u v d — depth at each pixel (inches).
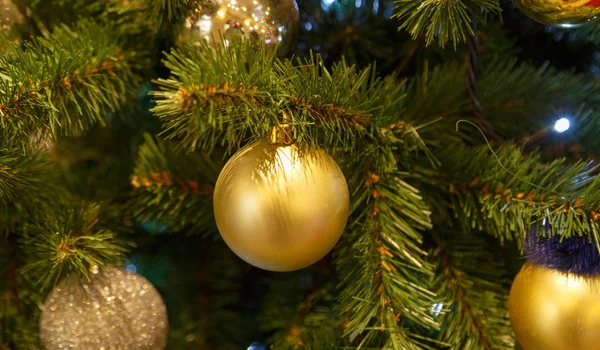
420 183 24.7
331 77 22.0
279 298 26.3
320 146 22.3
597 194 21.0
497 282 24.9
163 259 27.7
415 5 21.9
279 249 20.8
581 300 21.3
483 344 23.3
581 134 26.4
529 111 27.0
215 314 26.4
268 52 23.3
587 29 26.1
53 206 25.0
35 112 21.8
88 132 28.7
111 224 26.1
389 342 21.9
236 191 20.7
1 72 22.2
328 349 23.6
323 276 26.6
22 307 24.4
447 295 24.1
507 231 23.1
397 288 22.3
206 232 26.4
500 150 23.7
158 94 19.6
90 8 26.1
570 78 27.6
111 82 25.2
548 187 21.9
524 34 29.6
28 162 24.1
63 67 22.5
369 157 23.3
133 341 23.2
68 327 22.8
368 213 23.2
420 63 27.3
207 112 20.0
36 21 25.3
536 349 22.2
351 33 26.6
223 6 22.9
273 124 20.7
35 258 24.6
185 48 23.4
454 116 25.8
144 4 24.6
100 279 23.3
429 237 25.5
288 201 20.4
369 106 22.4
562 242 21.6
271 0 23.1
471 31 21.8
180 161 25.8
